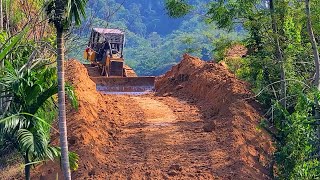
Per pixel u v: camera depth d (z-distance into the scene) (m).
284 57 24.36
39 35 22.56
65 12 13.54
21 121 14.82
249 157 20.45
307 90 23.92
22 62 19.97
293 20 24.02
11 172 19.41
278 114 20.44
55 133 20.12
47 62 21.91
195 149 20.86
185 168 18.91
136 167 18.84
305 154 19.42
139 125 24.19
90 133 20.89
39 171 18.98
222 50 27.80
